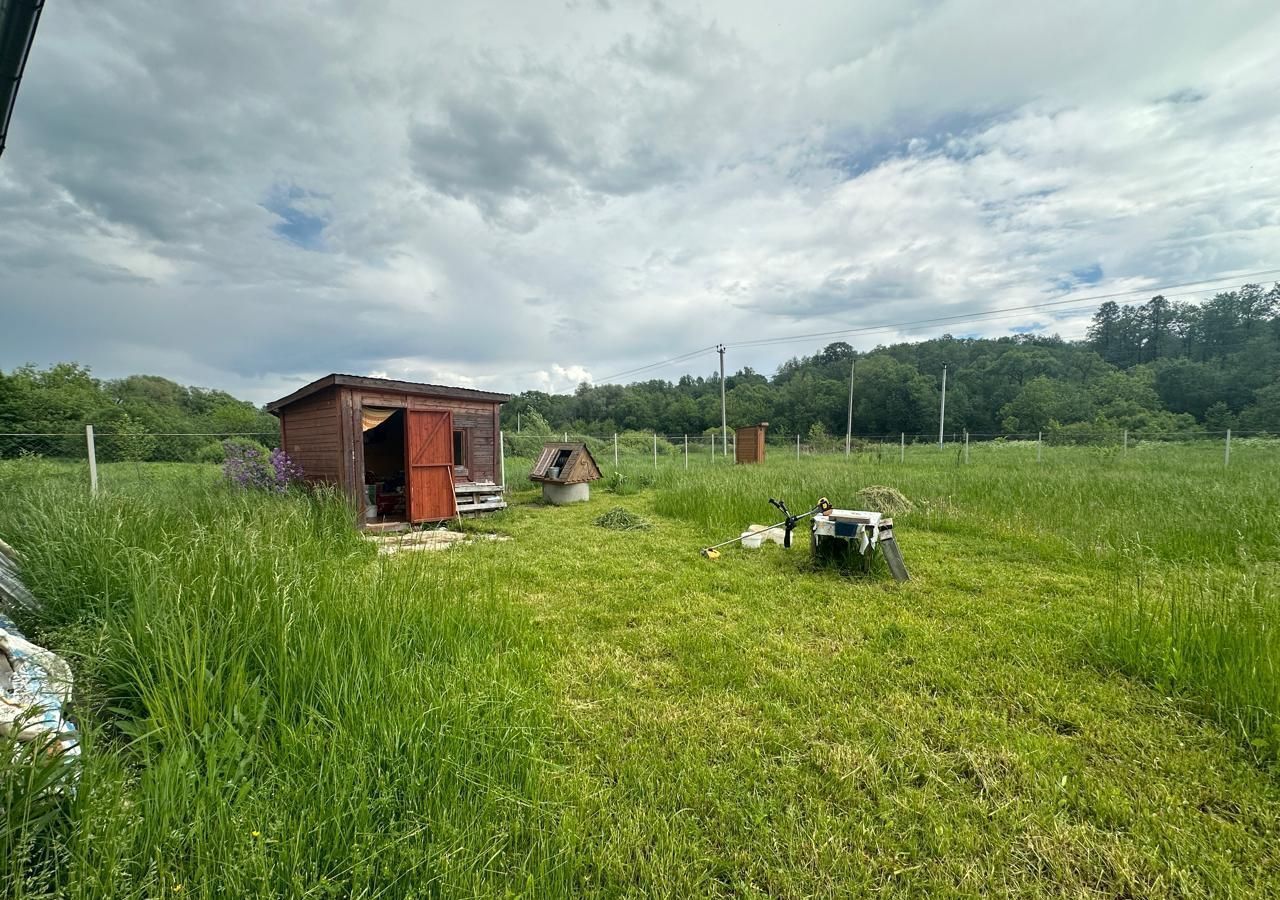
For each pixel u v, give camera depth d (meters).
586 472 11.17
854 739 2.51
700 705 2.82
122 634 2.51
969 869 1.77
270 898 1.41
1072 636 3.67
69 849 1.45
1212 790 2.14
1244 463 13.48
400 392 8.64
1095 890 1.72
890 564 5.10
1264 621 3.02
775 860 1.81
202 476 8.17
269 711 2.27
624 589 4.91
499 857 1.72
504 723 2.38
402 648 2.92
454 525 8.52
